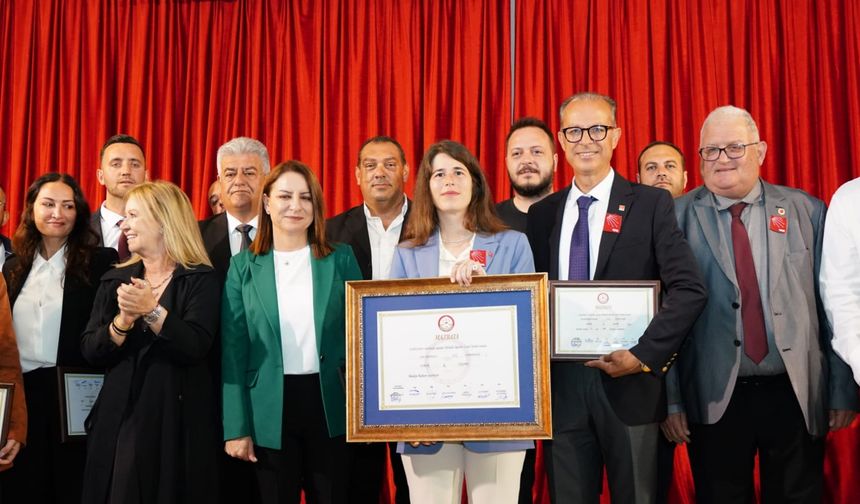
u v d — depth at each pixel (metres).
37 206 3.34
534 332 2.63
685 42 4.91
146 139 5.21
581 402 2.84
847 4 4.79
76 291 3.31
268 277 3.05
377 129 5.04
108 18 5.35
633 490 2.73
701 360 3.07
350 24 5.18
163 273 3.08
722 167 3.16
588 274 2.91
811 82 4.79
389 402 2.69
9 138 5.33
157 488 2.84
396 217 3.93
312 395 2.98
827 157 4.70
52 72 5.30
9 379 3.07
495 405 2.63
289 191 3.05
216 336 3.28
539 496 4.46
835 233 2.75
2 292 3.12
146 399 2.88
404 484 3.64
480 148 4.96
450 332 2.70
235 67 5.24
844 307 2.68
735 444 3.07
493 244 2.84
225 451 3.11
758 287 3.09
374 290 2.76
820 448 3.05
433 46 5.07
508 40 5.04
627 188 2.99
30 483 3.21
